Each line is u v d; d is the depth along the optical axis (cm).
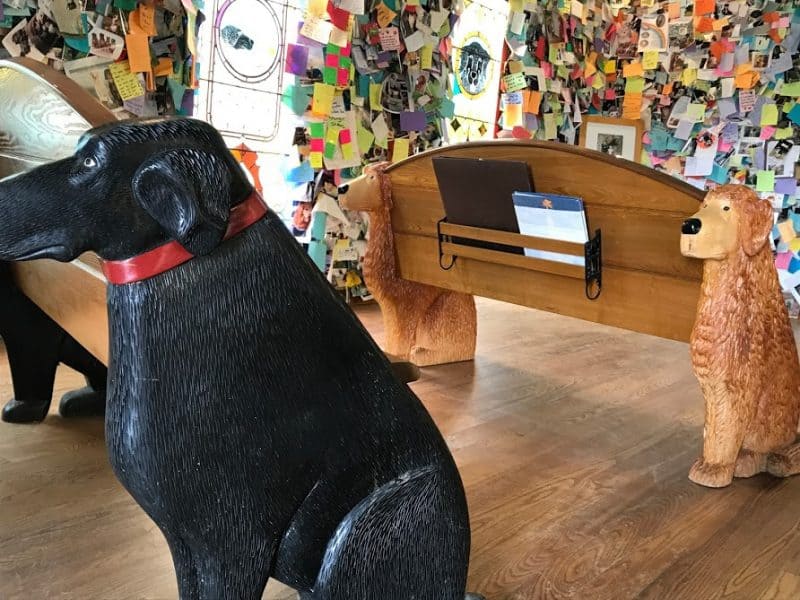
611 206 202
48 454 186
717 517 171
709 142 509
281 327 81
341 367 85
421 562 91
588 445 215
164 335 77
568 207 205
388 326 293
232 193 79
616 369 304
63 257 77
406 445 90
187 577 88
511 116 479
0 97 159
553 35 498
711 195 178
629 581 141
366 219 389
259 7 332
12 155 158
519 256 230
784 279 472
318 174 361
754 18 484
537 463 200
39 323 201
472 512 168
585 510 172
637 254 201
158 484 79
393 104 390
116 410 79
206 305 77
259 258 81
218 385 78
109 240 76
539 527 162
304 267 85
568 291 225
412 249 276
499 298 249
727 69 498
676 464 203
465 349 305
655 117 536
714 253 175
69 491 167
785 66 473
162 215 72
